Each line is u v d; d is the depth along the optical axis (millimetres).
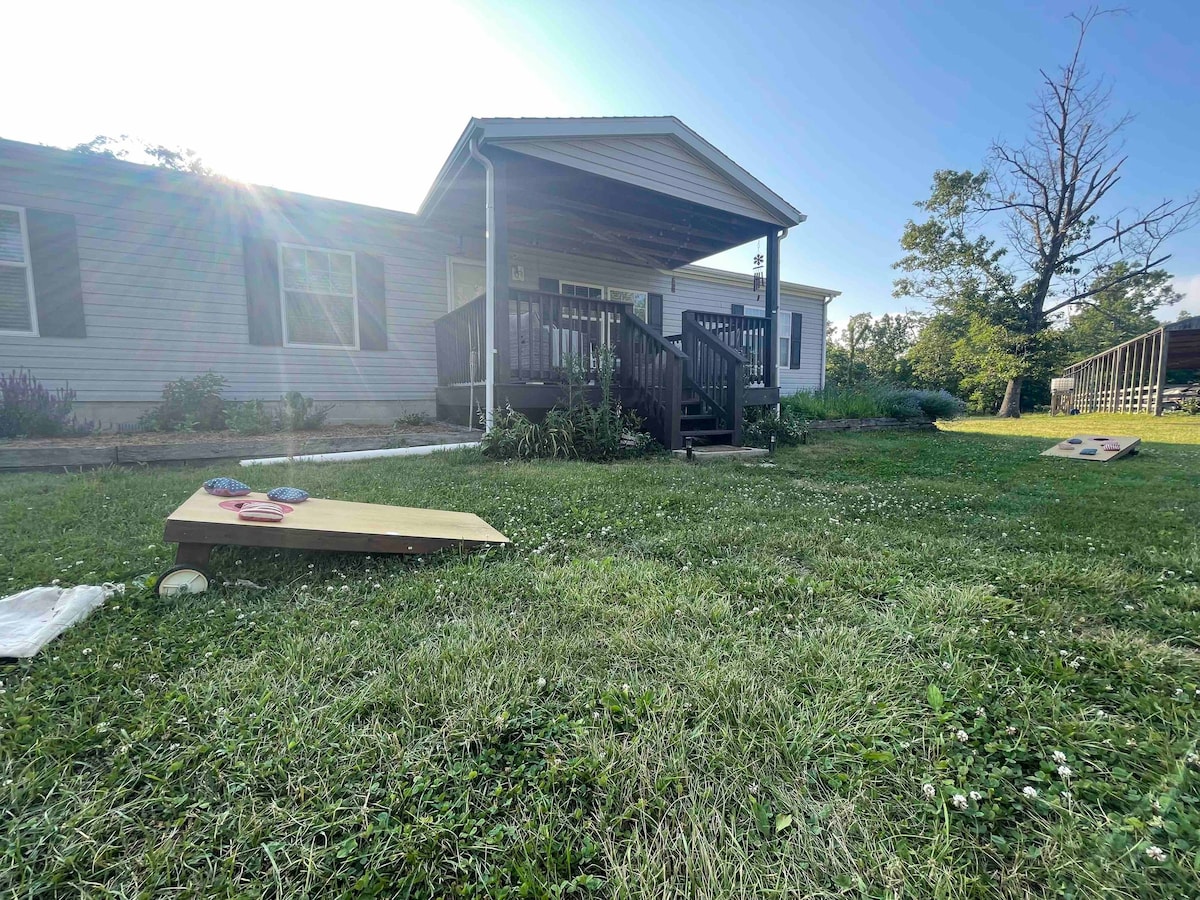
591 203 6820
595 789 988
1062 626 1626
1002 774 1009
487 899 794
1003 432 9984
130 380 5844
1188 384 17578
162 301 5945
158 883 811
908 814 935
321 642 1485
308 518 2193
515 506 3170
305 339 6781
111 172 5445
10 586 1876
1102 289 18875
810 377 13281
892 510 3252
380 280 7137
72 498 3195
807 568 2160
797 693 1272
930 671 1366
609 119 5773
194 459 4684
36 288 5324
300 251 6676
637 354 6449
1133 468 5188
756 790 986
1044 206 18594
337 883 819
